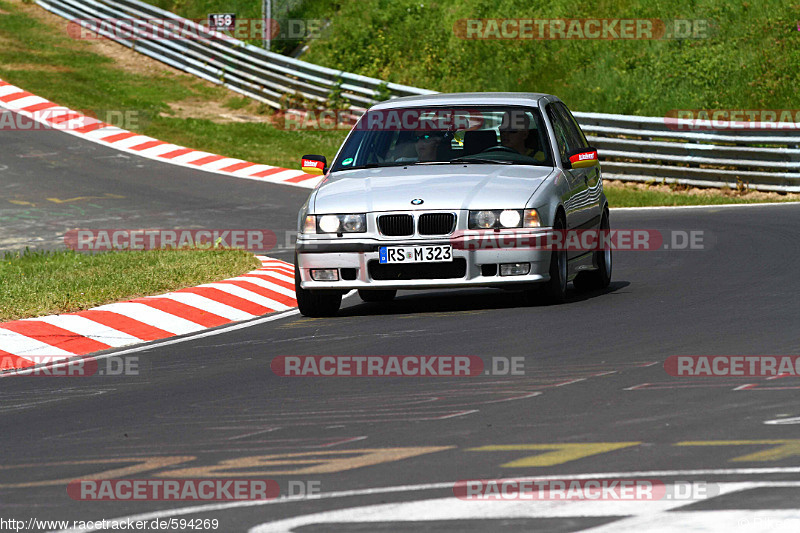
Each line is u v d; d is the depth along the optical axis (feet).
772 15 259.60
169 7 351.25
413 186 97.19
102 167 228.84
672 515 39.75
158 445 54.44
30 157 233.55
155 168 230.07
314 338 86.89
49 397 69.77
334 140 265.34
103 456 52.70
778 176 198.59
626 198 200.34
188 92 305.12
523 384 64.64
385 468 47.65
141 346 90.43
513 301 102.83
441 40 297.94
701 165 213.46
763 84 237.25
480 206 94.22
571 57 270.46
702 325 82.02
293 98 286.87
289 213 189.47
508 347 76.95
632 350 73.51
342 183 100.68
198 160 238.89
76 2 357.20
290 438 54.39
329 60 304.09
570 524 39.17
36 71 307.37
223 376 73.26
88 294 107.14
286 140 264.11
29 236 172.55
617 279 118.73
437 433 53.78
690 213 177.47
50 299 103.96
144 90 303.48
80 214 189.16
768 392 59.67
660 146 213.25
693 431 51.98
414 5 313.12
